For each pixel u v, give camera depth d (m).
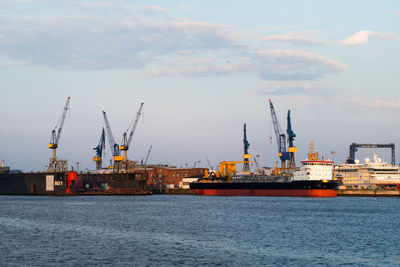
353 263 71.75
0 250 81.19
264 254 78.19
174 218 138.12
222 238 95.38
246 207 187.25
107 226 116.50
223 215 148.38
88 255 77.25
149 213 157.50
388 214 150.50
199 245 86.88
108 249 82.62
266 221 128.38
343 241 91.69
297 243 89.19
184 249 82.69
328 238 95.56
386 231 106.50
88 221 129.25
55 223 124.00
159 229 110.25
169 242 90.25
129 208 184.25
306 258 75.12
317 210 168.00
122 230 108.50
